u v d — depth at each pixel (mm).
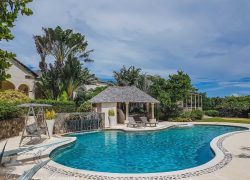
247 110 43625
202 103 55062
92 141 21625
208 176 9633
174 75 39062
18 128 21625
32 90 38688
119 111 34188
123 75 53219
